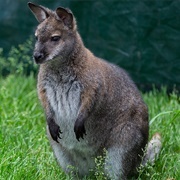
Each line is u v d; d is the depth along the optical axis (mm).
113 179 13352
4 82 19266
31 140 14758
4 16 20438
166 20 18562
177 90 18672
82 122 12805
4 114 16219
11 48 20453
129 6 18922
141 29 18859
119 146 13336
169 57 18672
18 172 12828
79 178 13828
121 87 13523
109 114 13266
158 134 14555
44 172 13297
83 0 19422
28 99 17703
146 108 13891
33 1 20031
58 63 12914
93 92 12914
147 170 13680
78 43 13000
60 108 13180
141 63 19000
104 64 13570
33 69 20203
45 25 12852
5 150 13922
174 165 13711
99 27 19344
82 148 13430
